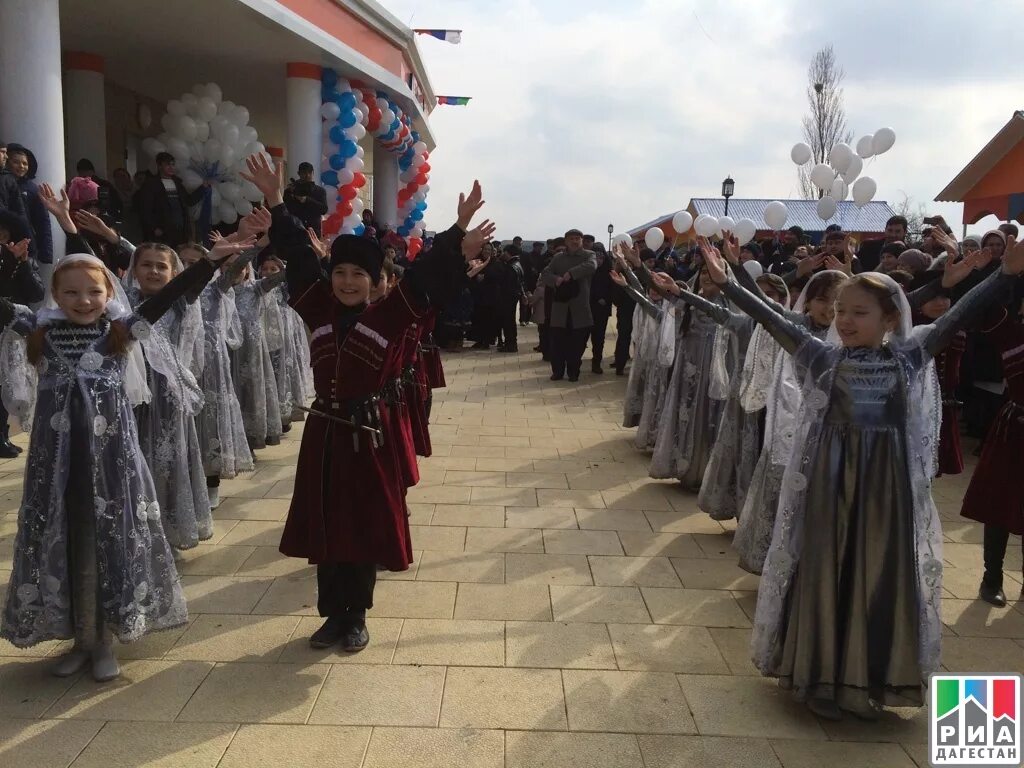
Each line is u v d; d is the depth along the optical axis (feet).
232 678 10.19
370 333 10.53
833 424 9.46
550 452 22.22
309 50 32.24
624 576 13.70
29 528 9.77
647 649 11.21
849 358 9.45
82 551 9.84
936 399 9.57
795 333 9.92
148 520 10.19
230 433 16.12
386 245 31.78
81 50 33.14
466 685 10.15
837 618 9.42
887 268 22.66
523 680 10.30
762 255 32.37
